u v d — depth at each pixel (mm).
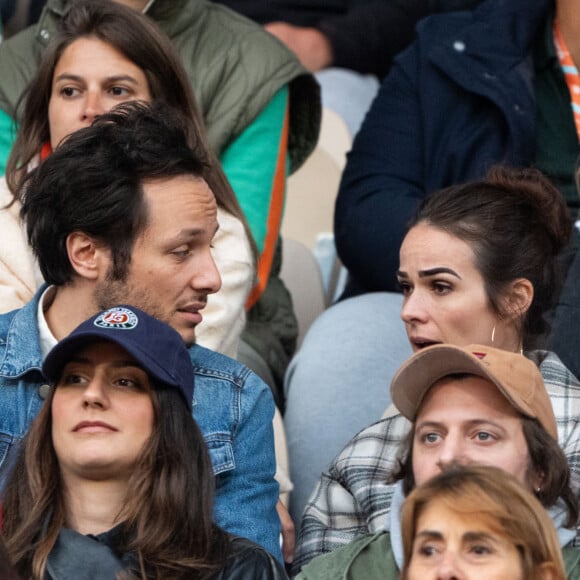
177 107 18500
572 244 18953
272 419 16094
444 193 16797
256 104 20828
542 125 21297
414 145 21641
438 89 21578
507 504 12117
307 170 25281
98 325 13828
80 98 18234
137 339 13781
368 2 28906
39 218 15523
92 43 18266
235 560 13805
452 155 21219
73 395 13844
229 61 21031
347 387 19078
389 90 22062
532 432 14062
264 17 28984
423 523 12203
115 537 13695
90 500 13883
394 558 14594
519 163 20906
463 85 21234
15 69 20953
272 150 20922
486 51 21469
